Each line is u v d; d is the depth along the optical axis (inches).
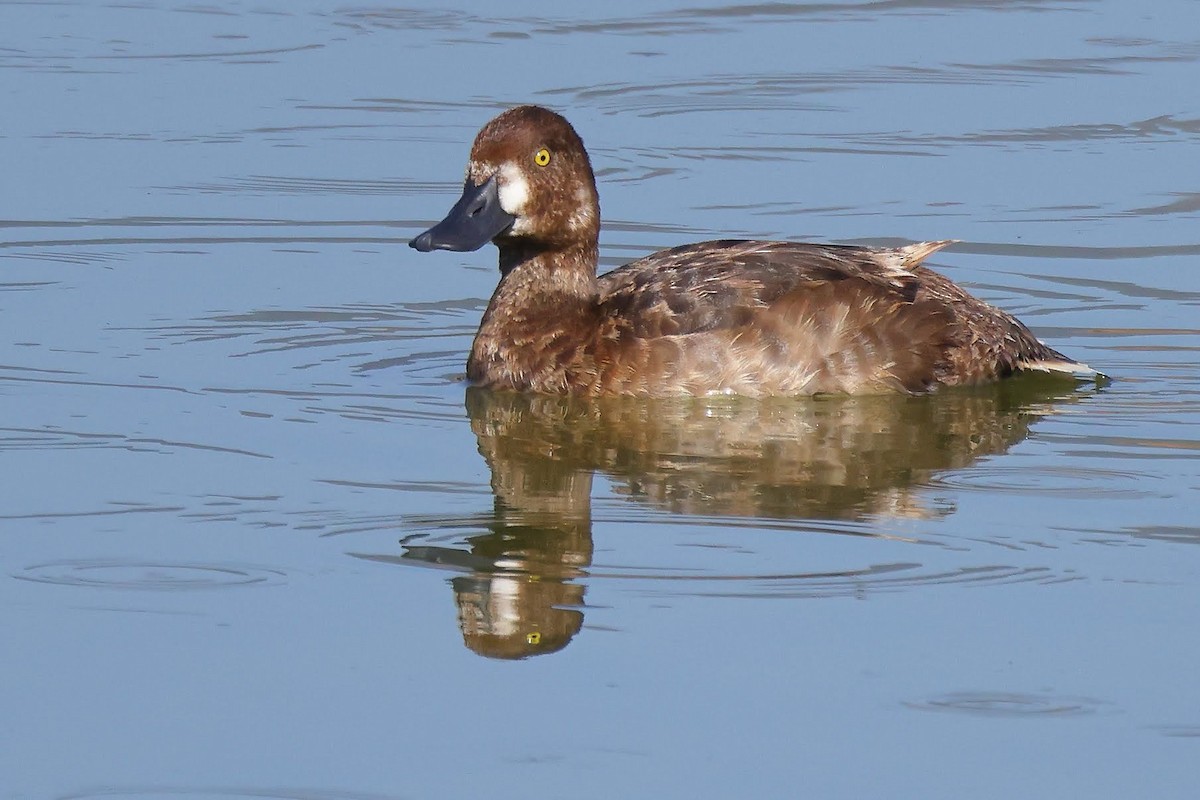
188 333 527.2
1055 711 299.6
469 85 770.2
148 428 440.8
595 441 433.4
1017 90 768.9
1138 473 409.4
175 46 818.2
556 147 478.3
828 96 764.0
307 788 277.4
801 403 461.7
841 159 692.1
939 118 736.3
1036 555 359.6
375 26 848.3
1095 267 587.5
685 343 463.8
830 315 464.4
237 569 352.2
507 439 434.6
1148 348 517.0
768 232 617.3
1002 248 604.1
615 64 799.1
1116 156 693.9
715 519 378.3
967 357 473.1
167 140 709.3
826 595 339.9
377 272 593.3
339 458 419.5
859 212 636.1
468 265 605.6
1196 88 768.3
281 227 631.2
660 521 376.8
